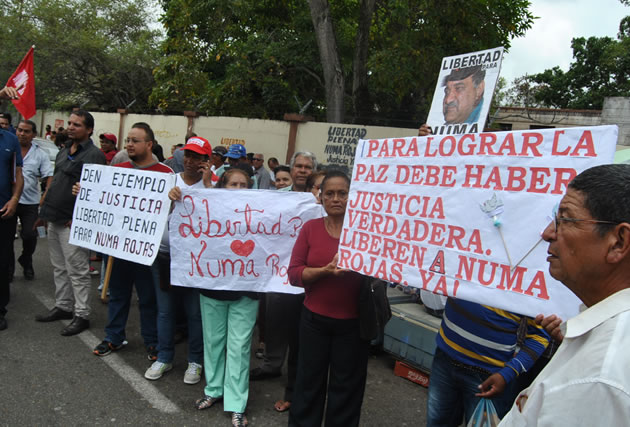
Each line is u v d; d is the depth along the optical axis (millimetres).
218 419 3273
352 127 11242
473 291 1935
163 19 14000
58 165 4582
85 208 4109
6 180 4375
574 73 23344
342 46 16172
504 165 1905
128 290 4191
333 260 2508
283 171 5016
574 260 1127
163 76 14586
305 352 2750
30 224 5918
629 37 21922
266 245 3373
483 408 2166
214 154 6977
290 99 16469
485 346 2227
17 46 22734
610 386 887
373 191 2373
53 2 23500
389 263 2248
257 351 4551
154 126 17250
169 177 3609
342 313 2646
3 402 3211
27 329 4516
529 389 1227
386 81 12266
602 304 1024
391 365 4512
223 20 13398
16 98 4906
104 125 20266
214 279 3350
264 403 3598
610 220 1057
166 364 3859
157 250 3600
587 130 1718
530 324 2205
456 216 2029
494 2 13023
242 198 3416
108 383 3641
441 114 3668
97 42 22672
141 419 3186
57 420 3078
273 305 3883
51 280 6102
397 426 3383
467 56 3541
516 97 24172
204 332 3426
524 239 1817
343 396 2682
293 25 15680
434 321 4086
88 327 4691
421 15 12086
